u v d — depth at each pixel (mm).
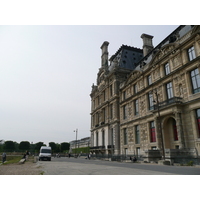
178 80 26531
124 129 42562
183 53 26219
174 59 27828
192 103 23797
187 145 23609
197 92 23375
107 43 65875
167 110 26594
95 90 65125
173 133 27391
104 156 44406
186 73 25172
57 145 104438
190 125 23766
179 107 24953
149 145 31688
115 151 44719
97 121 61031
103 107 55469
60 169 13898
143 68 36750
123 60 52750
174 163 21359
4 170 12898
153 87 32125
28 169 13781
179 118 24625
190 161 19766
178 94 26312
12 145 90562
